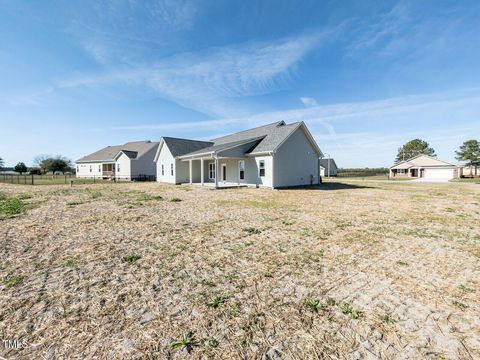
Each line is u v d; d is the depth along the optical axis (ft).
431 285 10.80
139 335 7.48
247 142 62.03
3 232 19.22
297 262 13.35
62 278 11.40
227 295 9.91
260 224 22.04
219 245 16.25
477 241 17.13
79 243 16.62
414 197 41.98
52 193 47.16
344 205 32.68
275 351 6.84
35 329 7.72
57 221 23.07
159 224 22.04
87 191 51.62
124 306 9.07
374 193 48.37
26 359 6.51
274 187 55.88
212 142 92.32
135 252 14.92
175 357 6.57
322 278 11.44
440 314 8.62
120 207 30.96
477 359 6.56
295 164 61.87
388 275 11.78
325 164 170.50
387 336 7.47
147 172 107.45
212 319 8.32
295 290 10.32
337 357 6.61
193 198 39.88
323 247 15.87
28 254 14.48
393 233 19.13
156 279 11.34
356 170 199.72
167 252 14.92
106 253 14.71
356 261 13.51
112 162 111.14
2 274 11.78
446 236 18.34
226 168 70.38
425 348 6.97
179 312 8.70
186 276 11.68
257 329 7.81
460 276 11.69
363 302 9.39
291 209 29.60
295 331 7.72
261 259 13.79
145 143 121.80
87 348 6.91
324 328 7.86
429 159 136.05
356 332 7.66
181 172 74.74
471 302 9.42
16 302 9.30
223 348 6.96
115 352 6.75
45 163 168.14
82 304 9.19
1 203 33.45
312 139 65.05
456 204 33.83
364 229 20.30
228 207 31.04
